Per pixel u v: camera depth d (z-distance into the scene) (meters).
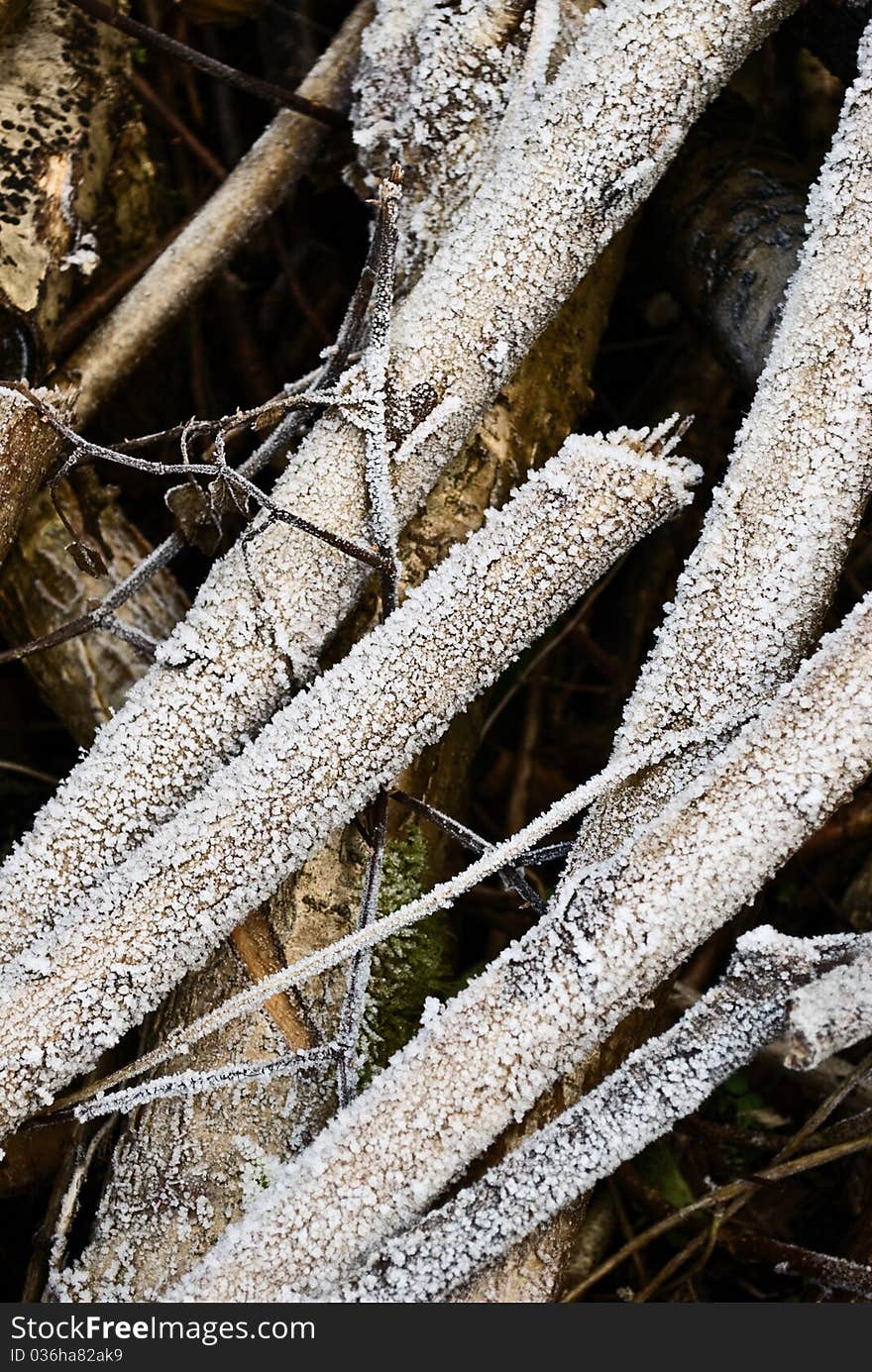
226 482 1.21
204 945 1.20
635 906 1.18
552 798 1.38
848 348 1.20
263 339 1.41
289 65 1.40
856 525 1.21
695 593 1.21
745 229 1.29
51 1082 1.19
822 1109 1.26
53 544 1.29
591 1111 1.18
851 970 1.17
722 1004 1.18
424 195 1.27
